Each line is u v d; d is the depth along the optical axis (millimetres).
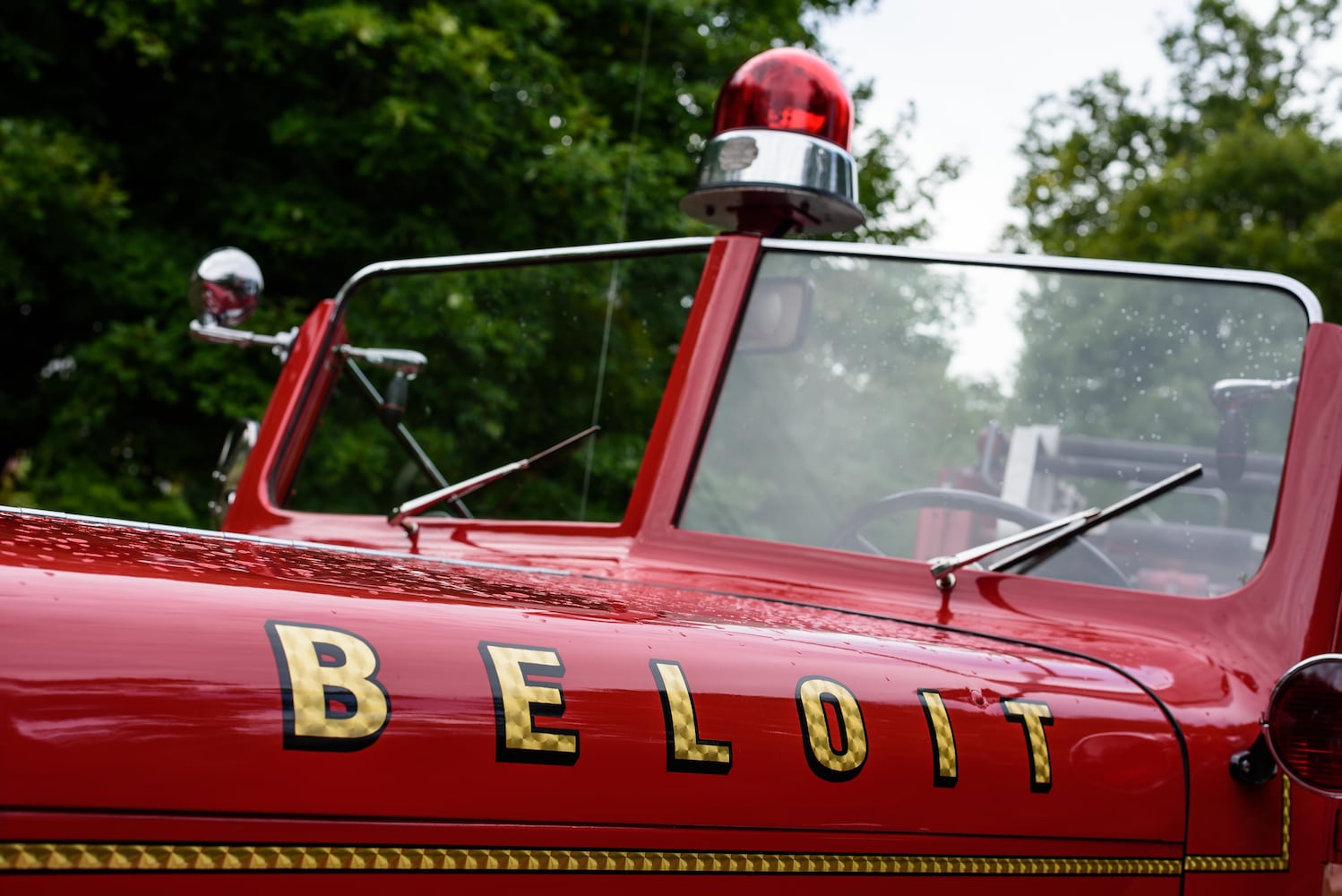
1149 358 1919
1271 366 1837
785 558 1872
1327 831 1598
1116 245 24875
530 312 2299
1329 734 1453
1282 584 1711
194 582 984
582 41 9781
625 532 1971
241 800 911
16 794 835
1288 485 1759
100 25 9133
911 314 2027
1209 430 1867
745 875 1136
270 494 2555
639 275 2184
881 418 2010
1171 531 1843
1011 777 1312
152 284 8484
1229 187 24766
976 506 1971
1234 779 1500
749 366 2029
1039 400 1967
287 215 8500
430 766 994
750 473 1986
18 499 8547
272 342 2715
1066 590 1761
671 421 2002
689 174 8664
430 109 7961
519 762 1034
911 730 1263
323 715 957
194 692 911
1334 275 22781
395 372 2459
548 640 1110
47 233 8359
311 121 8508
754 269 2064
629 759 1090
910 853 1232
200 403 8039
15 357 9922
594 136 8570
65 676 872
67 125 8852
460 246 8523
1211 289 1897
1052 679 1446
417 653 1028
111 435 8969
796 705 1203
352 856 953
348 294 2592
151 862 874
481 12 9008
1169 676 1586
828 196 2121
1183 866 1438
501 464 2270
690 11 9578
